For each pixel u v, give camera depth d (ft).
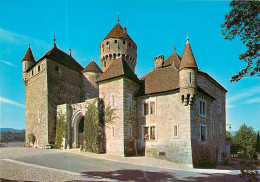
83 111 90.22
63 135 93.76
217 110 97.71
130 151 74.38
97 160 61.05
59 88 108.58
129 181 38.01
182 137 64.80
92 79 122.52
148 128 76.18
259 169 45.47
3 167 46.78
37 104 108.99
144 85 83.66
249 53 34.88
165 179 40.57
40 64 109.09
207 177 44.06
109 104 79.30
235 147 176.76
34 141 109.29
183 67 66.69
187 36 72.02
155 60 90.74
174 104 69.10
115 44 125.49
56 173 41.63
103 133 79.20
